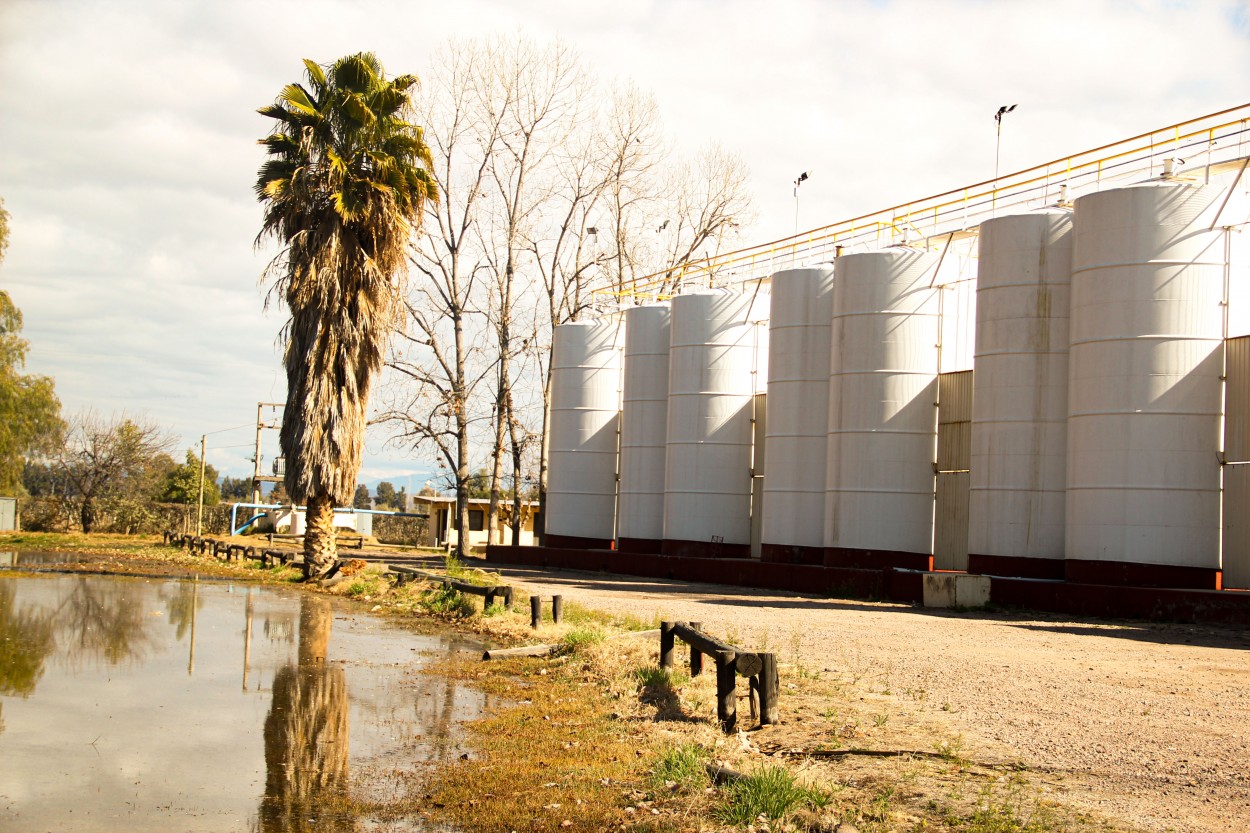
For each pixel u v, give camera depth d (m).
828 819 7.66
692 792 8.57
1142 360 26.25
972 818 7.61
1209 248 26.09
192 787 8.88
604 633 16.97
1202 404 25.92
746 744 9.99
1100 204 27.27
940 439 34.03
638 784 8.99
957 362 34.66
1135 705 12.05
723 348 42.19
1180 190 26.23
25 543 52.94
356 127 30.80
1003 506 29.62
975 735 10.34
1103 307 26.97
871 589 30.86
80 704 12.05
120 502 69.75
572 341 49.59
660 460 45.41
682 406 42.72
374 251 30.67
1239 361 25.89
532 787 8.90
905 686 13.20
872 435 34.00
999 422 29.89
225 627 19.47
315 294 29.64
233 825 7.90
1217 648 18.39
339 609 23.45
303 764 9.65
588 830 7.82
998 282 30.23
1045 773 8.91
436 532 66.81
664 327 45.75
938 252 34.12
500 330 52.91
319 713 11.87
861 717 11.18
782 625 20.67
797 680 13.40
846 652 16.55
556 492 49.41
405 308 31.22
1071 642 18.95
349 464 30.59
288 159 31.38
